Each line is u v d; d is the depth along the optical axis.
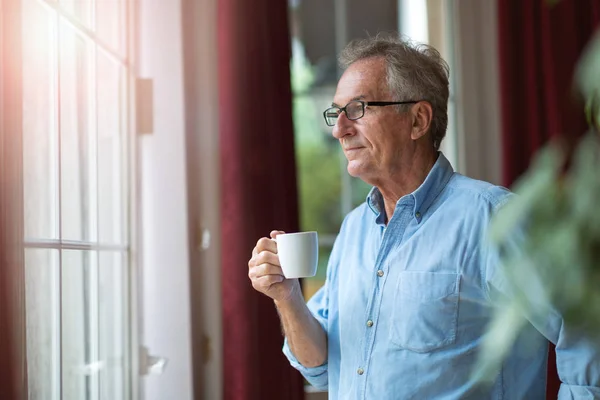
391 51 1.60
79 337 1.61
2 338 1.04
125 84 2.00
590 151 0.38
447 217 1.49
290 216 2.43
